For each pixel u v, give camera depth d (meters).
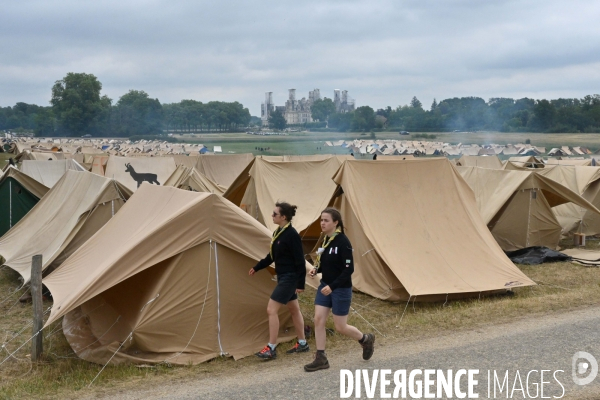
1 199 12.98
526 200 12.71
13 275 10.80
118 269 6.13
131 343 6.28
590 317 7.30
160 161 23.17
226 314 6.50
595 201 14.77
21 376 5.99
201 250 6.42
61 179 12.16
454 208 9.99
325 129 171.50
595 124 107.75
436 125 133.00
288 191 13.38
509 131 113.69
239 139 118.50
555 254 12.01
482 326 7.10
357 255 9.53
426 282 8.71
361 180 9.77
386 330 7.13
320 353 5.62
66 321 7.23
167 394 5.23
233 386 5.35
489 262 9.42
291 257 5.96
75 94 129.38
